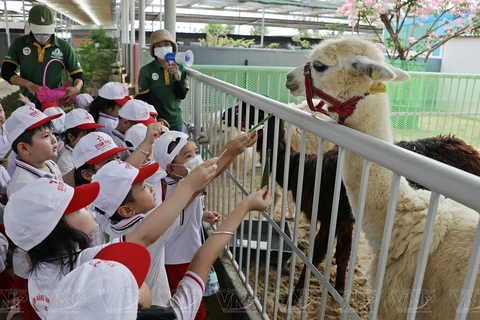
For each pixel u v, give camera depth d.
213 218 2.81
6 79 4.46
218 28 19.83
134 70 13.48
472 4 8.02
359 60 2.03
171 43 4.43
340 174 1.58
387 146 1.29
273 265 3.37
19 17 17.06
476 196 0.96
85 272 1.00
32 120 2.40
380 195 1.97
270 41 19.58
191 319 1.48
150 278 1.86
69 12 16.45
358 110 2.14
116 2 17.16
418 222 1.85
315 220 1.78
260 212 2.47
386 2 7.91
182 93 4.50
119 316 0.95
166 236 1.88
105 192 1.73
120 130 3.32
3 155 3.20
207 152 3.79
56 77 4.59
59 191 1.35
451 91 6.86
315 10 14.45
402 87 6.54
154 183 2.35
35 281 1.33
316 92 2.22
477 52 10.15
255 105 2.41
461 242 1.74
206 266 1.62
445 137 3.38
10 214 1.32
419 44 9.16
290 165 3.31
